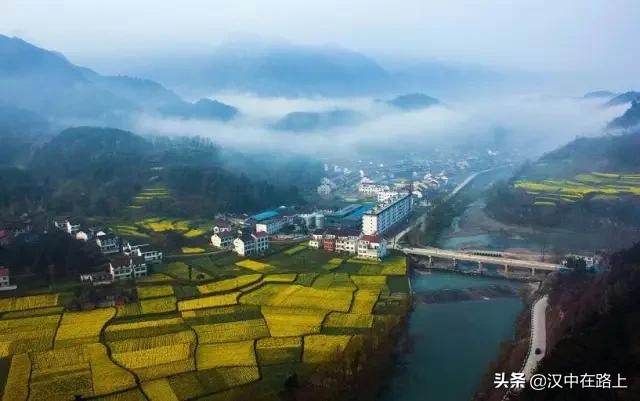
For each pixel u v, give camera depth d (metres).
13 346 172.75
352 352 161.12
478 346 185.00
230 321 194.38
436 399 151.38
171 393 146.25
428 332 196.62
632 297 159.00
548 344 168.00
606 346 135.75
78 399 142.38
